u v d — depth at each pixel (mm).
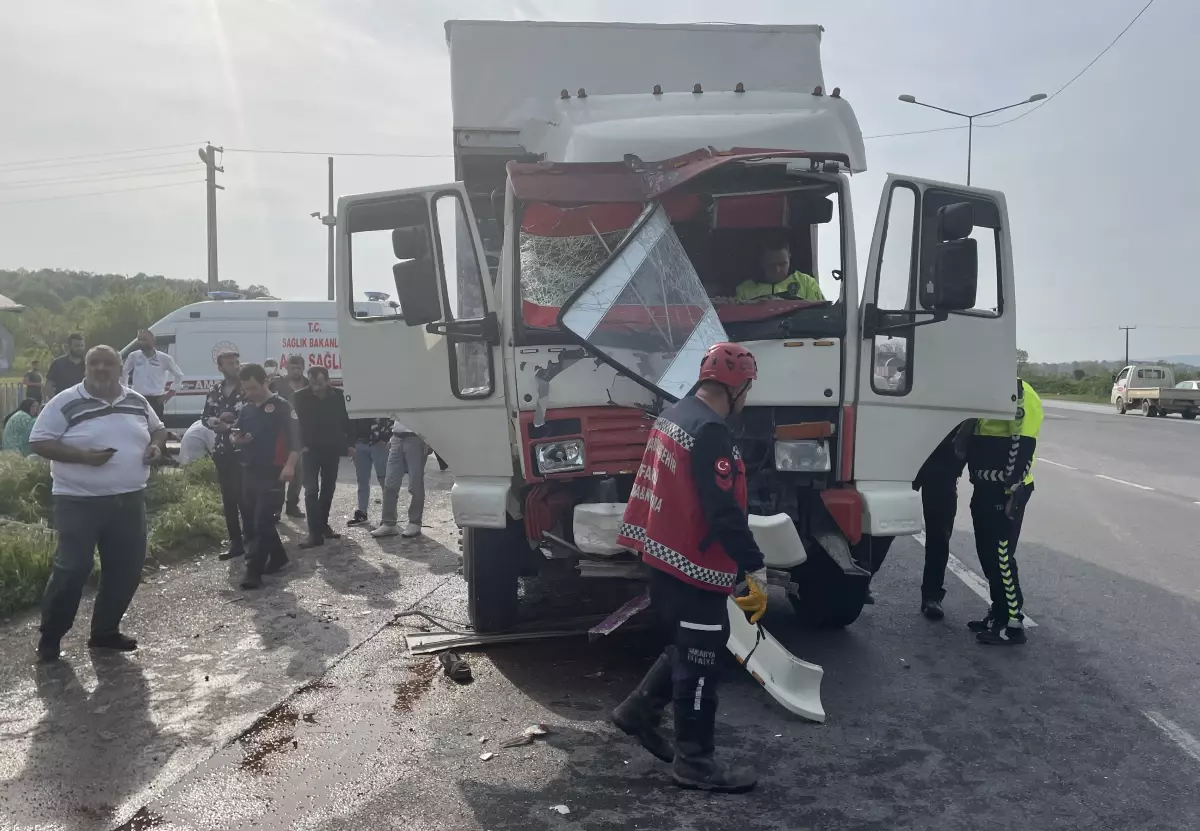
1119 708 5184
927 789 4195
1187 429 28875
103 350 5855
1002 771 4387
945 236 5398
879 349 5578
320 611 7043
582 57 7535
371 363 5836
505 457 5621
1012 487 6227
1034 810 3994
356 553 9164
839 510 5516
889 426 5621
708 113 6293
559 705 5184
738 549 3986
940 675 5746
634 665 5844
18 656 5898
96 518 5785
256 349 19156
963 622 6926
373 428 10500
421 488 10008
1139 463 18109
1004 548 6316
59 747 4555
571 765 4418
